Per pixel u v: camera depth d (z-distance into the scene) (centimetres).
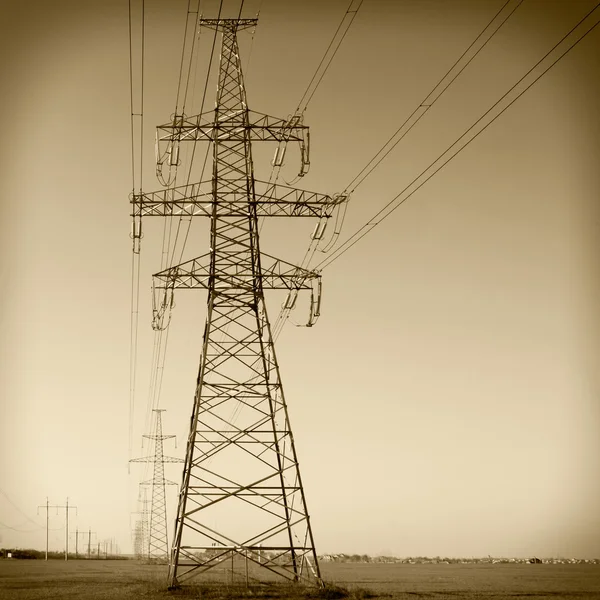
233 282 4488
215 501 4262
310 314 4516
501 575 9644
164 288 4459
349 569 12262
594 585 6669
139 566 10688
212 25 4759
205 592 4147
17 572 8262
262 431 4341
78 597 4138
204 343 4422
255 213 4506
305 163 4391
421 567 15062
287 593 4131
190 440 4300
